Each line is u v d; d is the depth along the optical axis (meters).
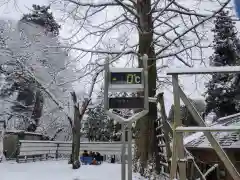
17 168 14.84
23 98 30.38
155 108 11.27
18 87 27.89
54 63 15.73
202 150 11.29
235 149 9.04
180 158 5.02
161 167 10.56
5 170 13.67
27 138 27.44
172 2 12.46
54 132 32.06
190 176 7.43
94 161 20.48
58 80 14.95
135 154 11.39
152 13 12.98
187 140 13.92
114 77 5.36
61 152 28.67
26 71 16.25
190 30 12.27
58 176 11.44
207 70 5.12
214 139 4.96
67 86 15.69
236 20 12.55
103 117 38.06
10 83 28.05
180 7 13.51
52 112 22.95
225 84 24.56
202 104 25.22
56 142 28.38
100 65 13.42
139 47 12.65
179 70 5.18
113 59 12.62
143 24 12.45
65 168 14.95
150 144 10.80
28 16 16.19
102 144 29.06
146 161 10.68
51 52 14.72
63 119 27.67
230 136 10.08
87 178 10.53
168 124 8.63
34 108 27.69
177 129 5.03
